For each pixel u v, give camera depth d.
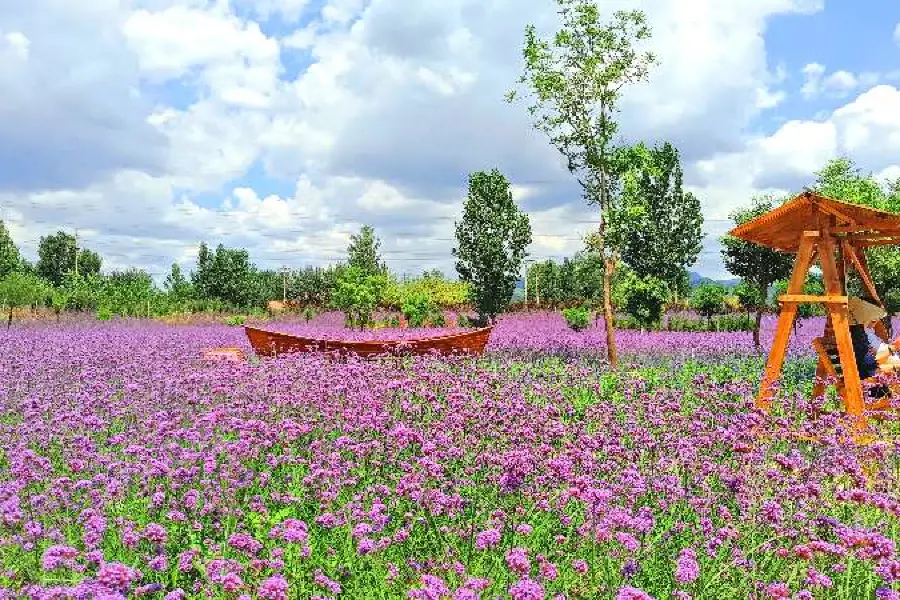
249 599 4.41
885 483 7.75
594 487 6.52
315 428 8.73
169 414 9.04
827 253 12.34
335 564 5.38
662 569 5.52
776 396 11.40
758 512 6.38
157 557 4.86
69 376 12.78
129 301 43.81
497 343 24.52
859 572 5.57
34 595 4.27
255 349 19.14
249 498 6.48
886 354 12.63
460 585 5.04
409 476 6.40
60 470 7.37
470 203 34.66
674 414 9.80
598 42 19.34
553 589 5.12
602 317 41.19
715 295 37.00
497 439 8.30
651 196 35.09
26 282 44.03
